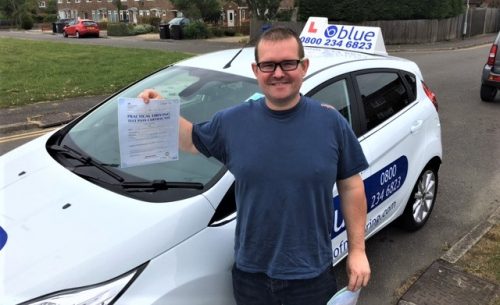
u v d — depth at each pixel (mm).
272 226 1893
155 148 2023
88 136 2994
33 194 2438
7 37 33781
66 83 10961
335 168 1880
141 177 2471
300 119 1854
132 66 14164
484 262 3578
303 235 1902
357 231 2004
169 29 33344
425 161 3861
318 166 1827
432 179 4172
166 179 2422
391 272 3561
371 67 3486
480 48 22891
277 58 1788
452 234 4141
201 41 30297
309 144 1834
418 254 3809
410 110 3742
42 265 1968
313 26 4266
